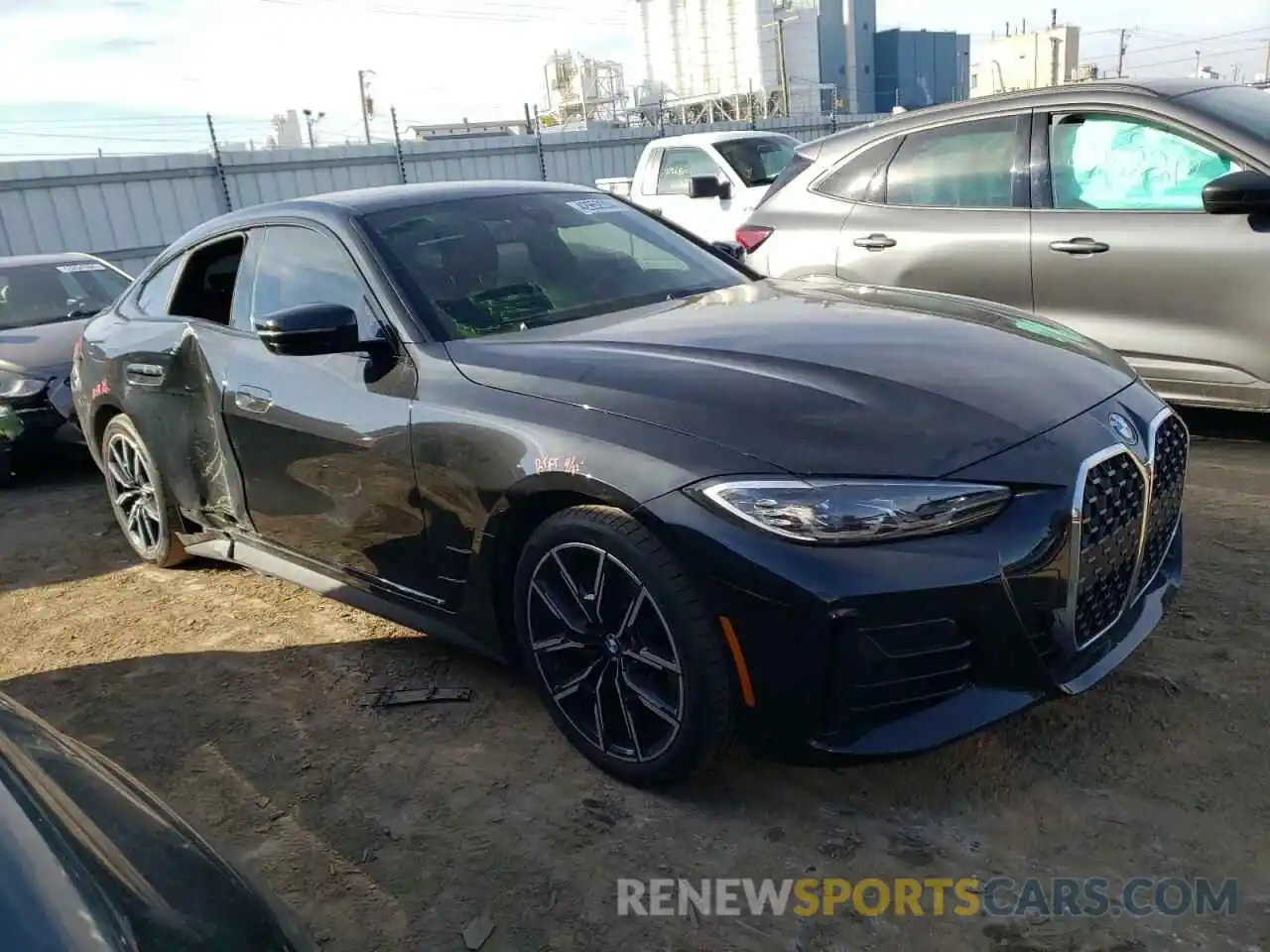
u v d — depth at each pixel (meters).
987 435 2.40
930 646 2.30
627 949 2.23
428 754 3.03
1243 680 2.95
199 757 3.15
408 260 3.39
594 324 3.21
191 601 4.41
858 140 5.85
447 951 2.27
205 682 3.63
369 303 3.34
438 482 2.96
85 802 1.52
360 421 3.19
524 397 2.80
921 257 5.49
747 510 2.32
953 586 2.24
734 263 4.09
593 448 2.56
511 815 2.71
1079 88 5.07
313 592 4.08
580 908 2.36
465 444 2.86
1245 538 3.88
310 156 18.89
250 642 3.93
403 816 2.75
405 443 3.04
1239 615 3.31
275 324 2.97
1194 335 4.71
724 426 2.46
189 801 2.93
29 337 6.90
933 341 2.86
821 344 2.83
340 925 2.38
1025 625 2.33
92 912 1.26
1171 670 3.03
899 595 2.23
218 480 4.01
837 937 2.20
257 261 3.86
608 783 2.80
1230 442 5.07
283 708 3.39
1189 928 2.13
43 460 6.65
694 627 2.42
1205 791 2.52
